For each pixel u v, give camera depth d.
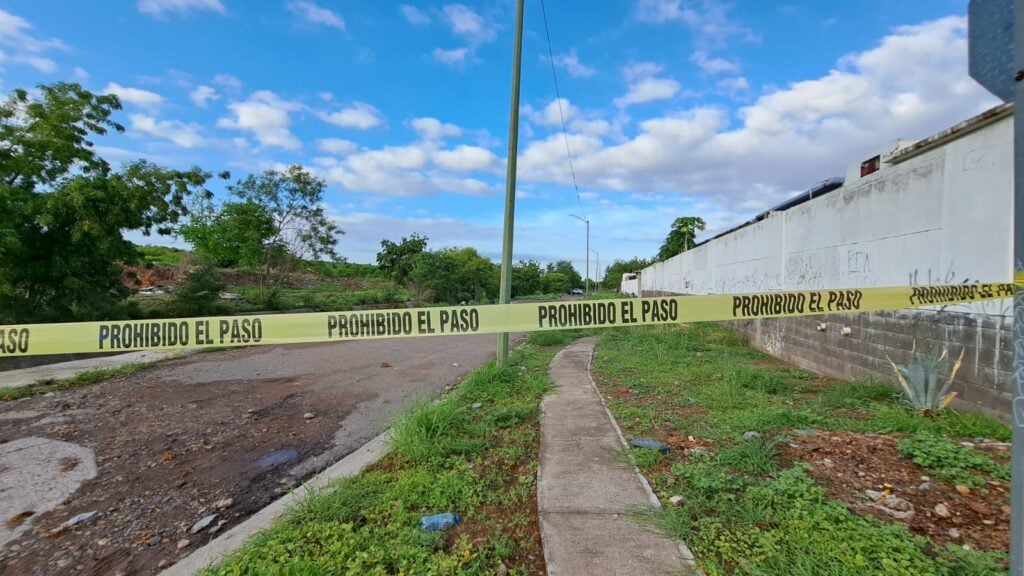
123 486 3.51
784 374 6.80
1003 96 1.29
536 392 5.74
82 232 11.40
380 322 3.57
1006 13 1.28
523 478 3.23
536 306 3.68
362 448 4.20
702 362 7.74
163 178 14.23
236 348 11.29
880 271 5.68
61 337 3.33
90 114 12.78
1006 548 2.17
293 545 2.41
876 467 3.05
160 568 2.50
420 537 2.48
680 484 3.01
